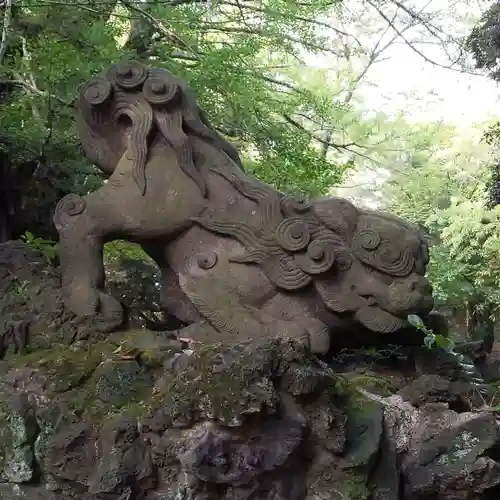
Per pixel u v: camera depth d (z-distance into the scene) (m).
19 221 4.37
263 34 5.61
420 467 2.12
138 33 5.23
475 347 3.04
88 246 2.64
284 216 2.59
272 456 1.87
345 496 1.93
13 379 2.26
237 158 2.86
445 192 8.47
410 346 2.68
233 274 2.58
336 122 7.18
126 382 2.19
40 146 4.27
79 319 2.56
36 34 4.70
